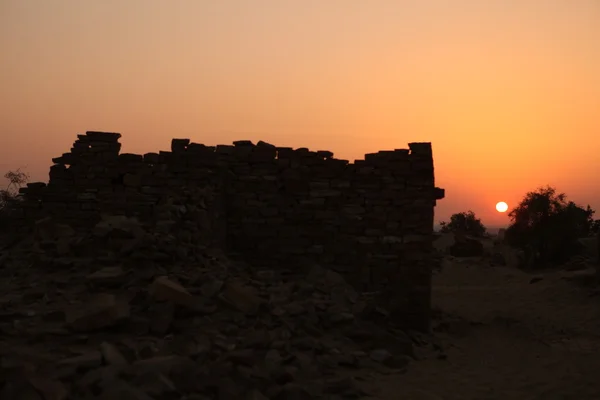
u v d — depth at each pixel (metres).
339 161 14.33
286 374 7.70
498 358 11.64
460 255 35.34
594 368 10.72
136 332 8.31
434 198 13.88
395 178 14.03
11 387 5.45
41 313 8.48
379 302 13.34
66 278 10.13
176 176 14.16
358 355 9.80
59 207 14.01
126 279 9.87
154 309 8.83
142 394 5.70
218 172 14.28
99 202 13.95
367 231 13.98
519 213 33.03
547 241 31.23
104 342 7.24
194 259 11.45
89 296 9.33
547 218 32.00
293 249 14.20
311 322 10.51
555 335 14.30
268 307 10.22
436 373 9.88
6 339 7.45
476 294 21.91
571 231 31.53
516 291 22.33
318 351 9.39
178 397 6.21
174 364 6.83
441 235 44.06
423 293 13.64
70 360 6.60
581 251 31.72
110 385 5.86
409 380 9.19
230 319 9.49
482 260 32.41
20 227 13.93
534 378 9.90
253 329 9.30
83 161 14.21
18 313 8.31
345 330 10.78
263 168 14.47
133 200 13.91
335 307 11.30
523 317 16.86
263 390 7.12
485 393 8.85
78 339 7.61
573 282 21.97
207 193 13.24
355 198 14.16
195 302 9.38
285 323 9.91
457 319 15.70
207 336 8.57
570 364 11.06
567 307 18.45
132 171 14.16
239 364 7.64
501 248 34.16
